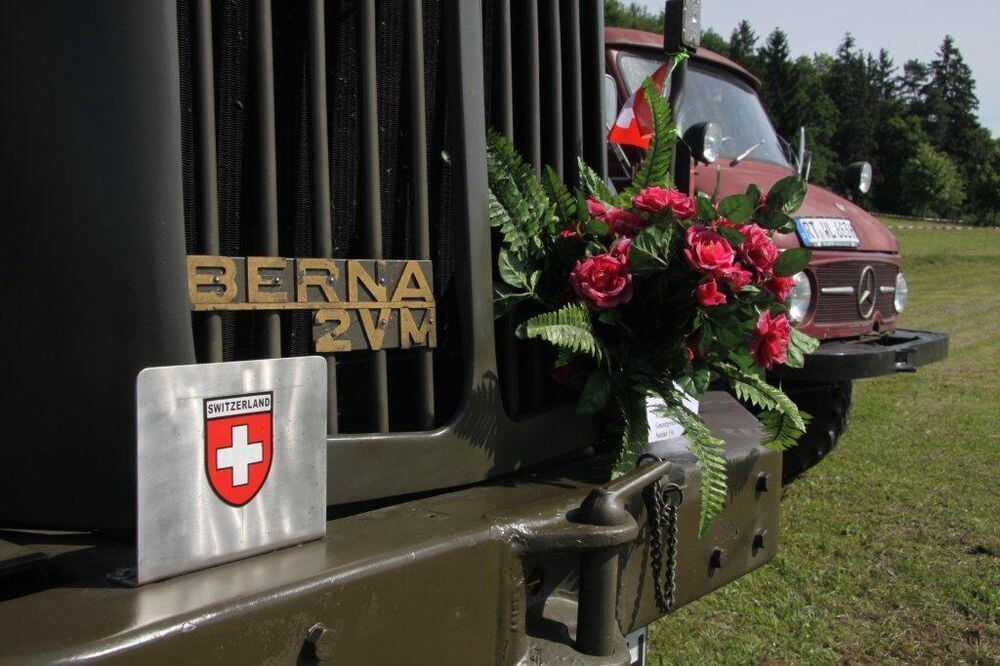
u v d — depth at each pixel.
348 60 1.62
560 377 1.95
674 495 1.82
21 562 1.17
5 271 1.33
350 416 1.70
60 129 1.29
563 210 1.97
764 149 5.27
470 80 1.72
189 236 1.39
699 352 1.95
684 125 4.82
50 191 1.30
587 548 1.50
